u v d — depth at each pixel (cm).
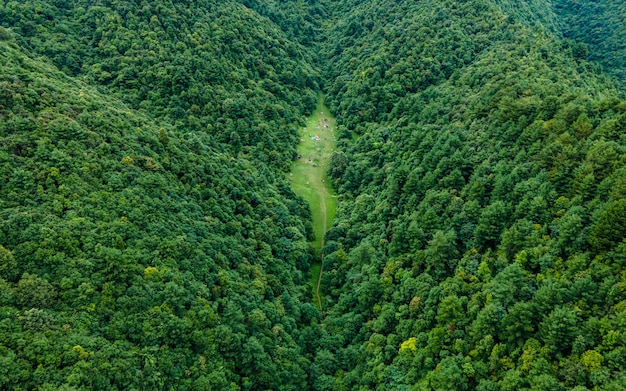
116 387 6512
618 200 7094
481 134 11338
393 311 9100
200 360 7650
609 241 6994
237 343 8225
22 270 6900
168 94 13875
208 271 8906
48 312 6650
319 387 8725
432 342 7894
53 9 14400
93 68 13650
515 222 8581
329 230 12756
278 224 12050
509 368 6950
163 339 7400
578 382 6144
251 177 12750
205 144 12938
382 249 10775
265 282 10050
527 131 9981
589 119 9219
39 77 10200
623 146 8156
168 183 10088
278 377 8388
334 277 11325
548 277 7300
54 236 7281
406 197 11344
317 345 9631
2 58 9819
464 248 9212
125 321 7206
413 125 14038
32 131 8531
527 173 9262
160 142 10894
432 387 7325
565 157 8731
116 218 8325
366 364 8800
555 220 8038
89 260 7388
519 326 7038
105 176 8881
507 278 7712
